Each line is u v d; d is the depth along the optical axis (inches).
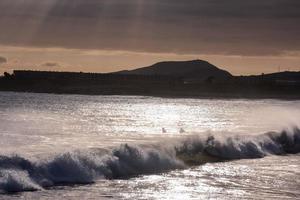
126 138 2406.5
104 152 1636.3
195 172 1699.1
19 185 1330.0
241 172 1724.9
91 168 1533.0
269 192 1421.0
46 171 1430.9
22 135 2440.9
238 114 6491.1
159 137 2463.1
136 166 1667.1
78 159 1529.3
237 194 1386.6
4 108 5447.8
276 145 2356.1
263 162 1984.5
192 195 1363.2
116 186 1432.1
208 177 1617.9
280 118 4249.5
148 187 1438.2
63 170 1469.0
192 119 5290.4
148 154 1744.6
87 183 1453.0
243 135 2309.3
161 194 1363.2
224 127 3806.6
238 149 2117.4
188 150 1943.9
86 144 2052.2
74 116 4968.0
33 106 6584.6
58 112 5511.8
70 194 1312.7
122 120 4788.4
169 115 6186.0
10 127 2913.4
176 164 1793.8
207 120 5088.6
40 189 1346.0
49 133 2694.4
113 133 2955.2
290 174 1711.4
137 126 3927.2
